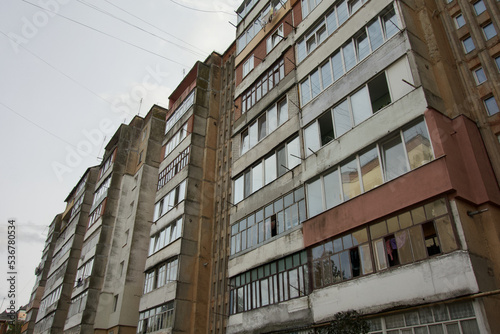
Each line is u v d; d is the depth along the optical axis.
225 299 20.23
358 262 12.73
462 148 12.02
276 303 15.59
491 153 12.23
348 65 16.11
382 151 13.32
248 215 19.25
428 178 11.36
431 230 10.97
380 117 13.62
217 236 22.92
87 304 30.45
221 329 19.53
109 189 35.88
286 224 16.61
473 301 9.52
